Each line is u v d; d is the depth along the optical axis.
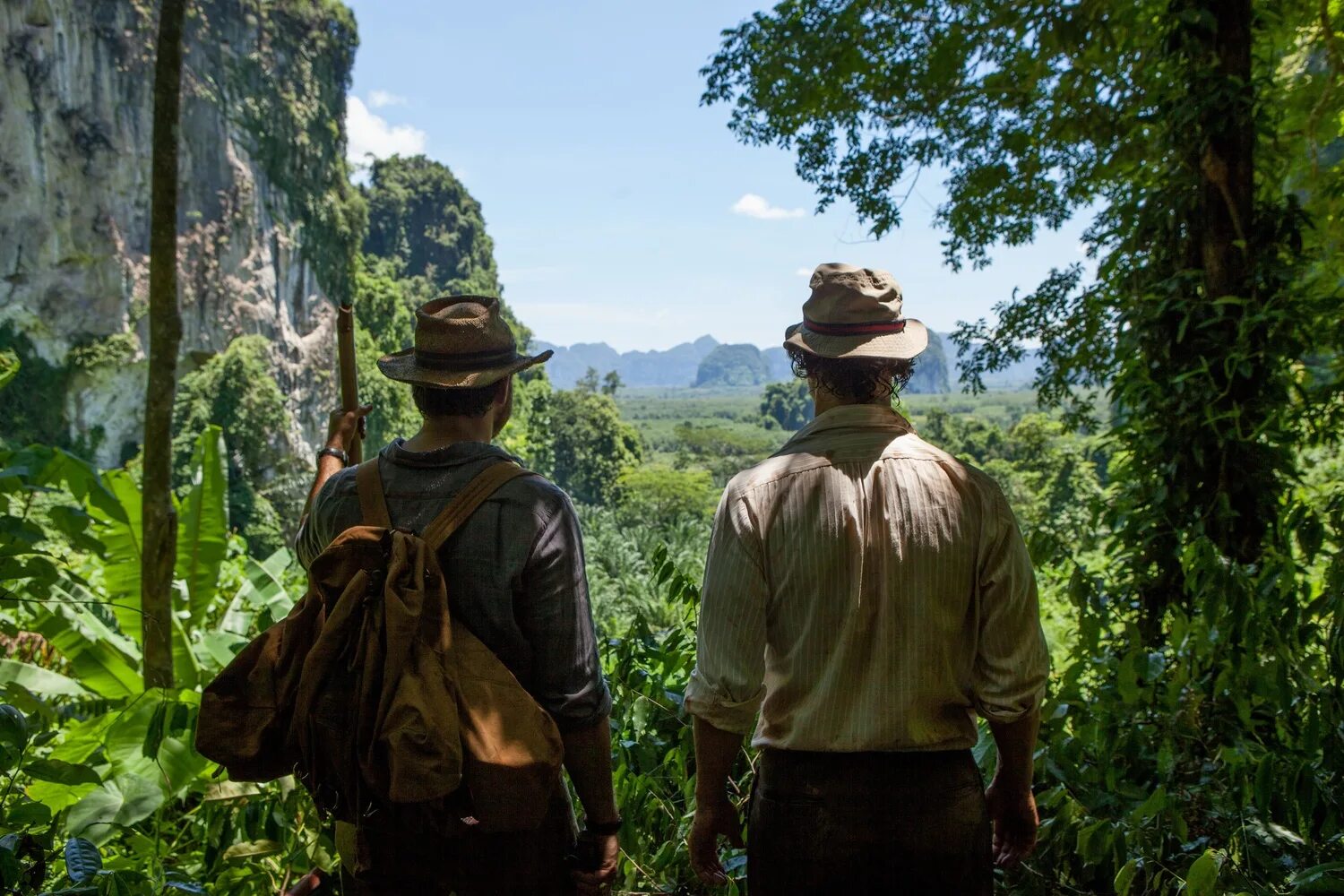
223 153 71.75
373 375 63.75
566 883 1.58
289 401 76.88
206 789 2.35
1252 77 3.94
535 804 1.37
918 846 1.42
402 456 1.57
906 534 1.41
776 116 6.39
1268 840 1.86
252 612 5.08
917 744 1.42
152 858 2.27
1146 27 4.80
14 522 3.29
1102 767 2.12
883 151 6.37
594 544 21.66
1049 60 5.44
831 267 1.56
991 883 1.50
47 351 63.88
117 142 65.75
